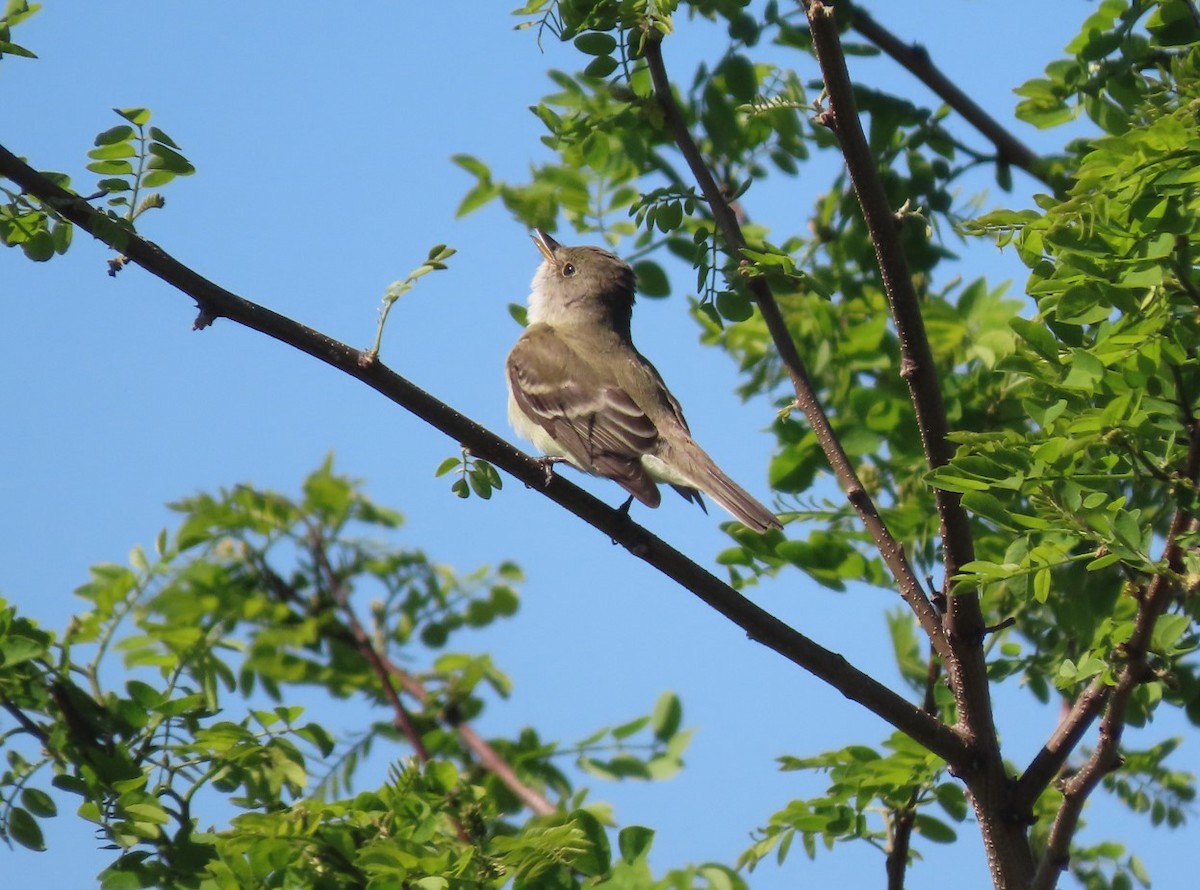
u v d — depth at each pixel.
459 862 9.23
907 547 12.00
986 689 9.21
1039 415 8.78
